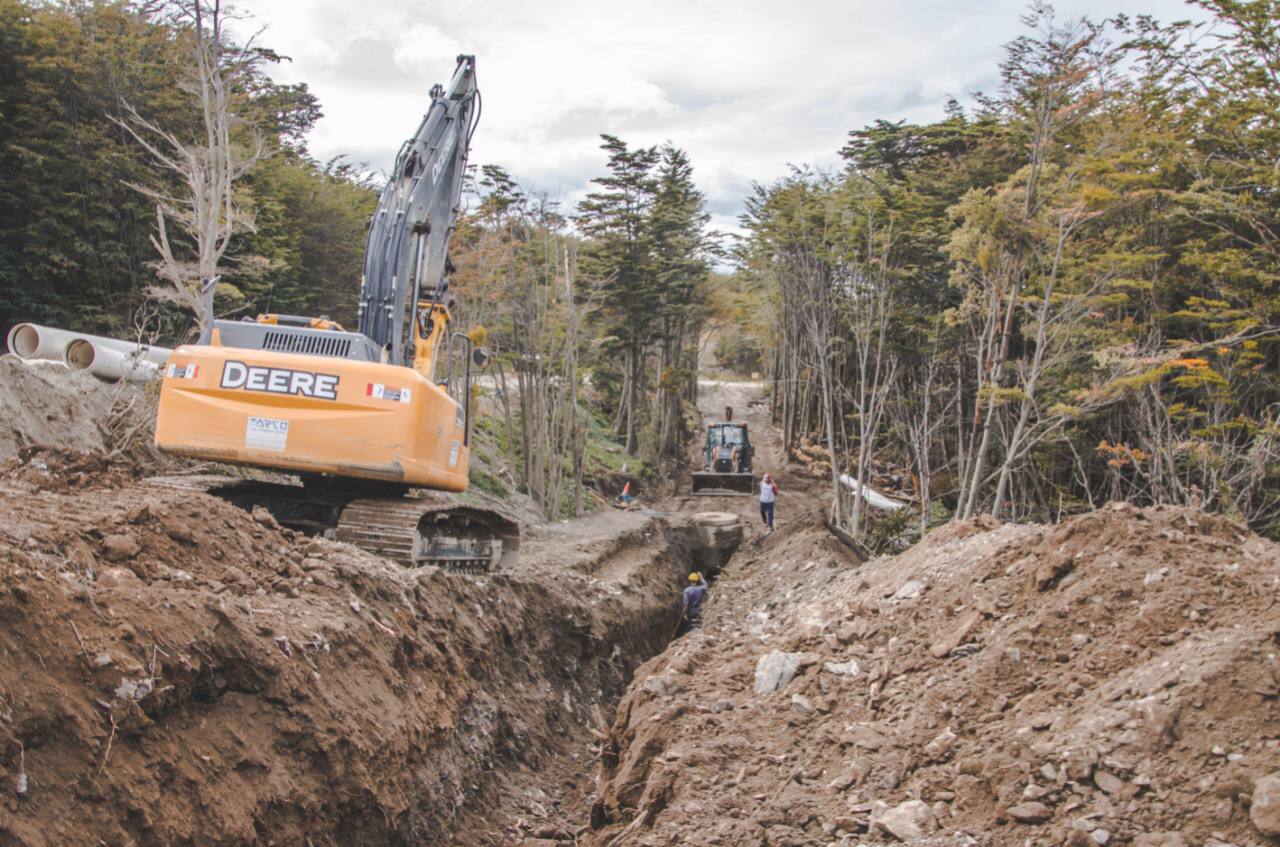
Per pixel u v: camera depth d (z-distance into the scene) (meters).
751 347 84.38
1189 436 24.47
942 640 7.52
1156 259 23.92
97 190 27.95
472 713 9.76
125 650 5.32
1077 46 23.39
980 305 26.45
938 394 33.81
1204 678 5.56
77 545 6.09
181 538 7.20
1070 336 24.19
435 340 13.14
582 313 35.16
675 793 6.66
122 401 14.73
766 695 7.78
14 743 4.46
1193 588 6.63
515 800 9.51
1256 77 24.08
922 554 10.00
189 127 30.52
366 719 7.02
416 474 10.58
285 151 45.22
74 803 4.61
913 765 6.25
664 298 49.84
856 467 39.16
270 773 5.89
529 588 14.55
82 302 28.59
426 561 11.64
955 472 35.28
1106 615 6.75
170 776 5.21
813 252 36.62
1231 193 24.23
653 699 8.22
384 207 12.45
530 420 35.00
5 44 28.67
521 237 34.25
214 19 19.28
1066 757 5.55
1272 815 4.71
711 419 63.56
